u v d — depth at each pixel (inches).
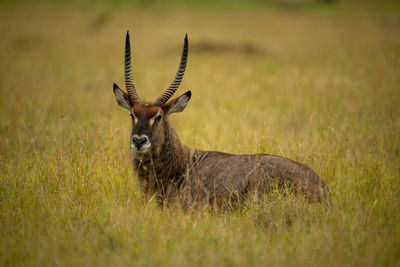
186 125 1091.3
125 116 1245.7
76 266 523.5
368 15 5762.8
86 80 2095.2
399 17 5556.1
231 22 4817.9
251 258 525.3
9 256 549.6
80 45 3617.1
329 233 585.6
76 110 1322.6
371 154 920.9
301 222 634.8
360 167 875.4
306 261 530.9
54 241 574.9
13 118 1273.4
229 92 1700.3
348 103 1293.1
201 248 557.0
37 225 635.5
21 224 633.0
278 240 593.0
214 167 765.3
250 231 611.5
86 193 742.5
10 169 796.6
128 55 802.2
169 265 518.6
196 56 2984.7
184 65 791.7
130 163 856.9
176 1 5935.0
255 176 718.5
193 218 677.3
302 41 3772.1
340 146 999.0
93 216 668.1
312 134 1085.8
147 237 596.7
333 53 3041.3
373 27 4675.2
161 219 676.1
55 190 737.6
